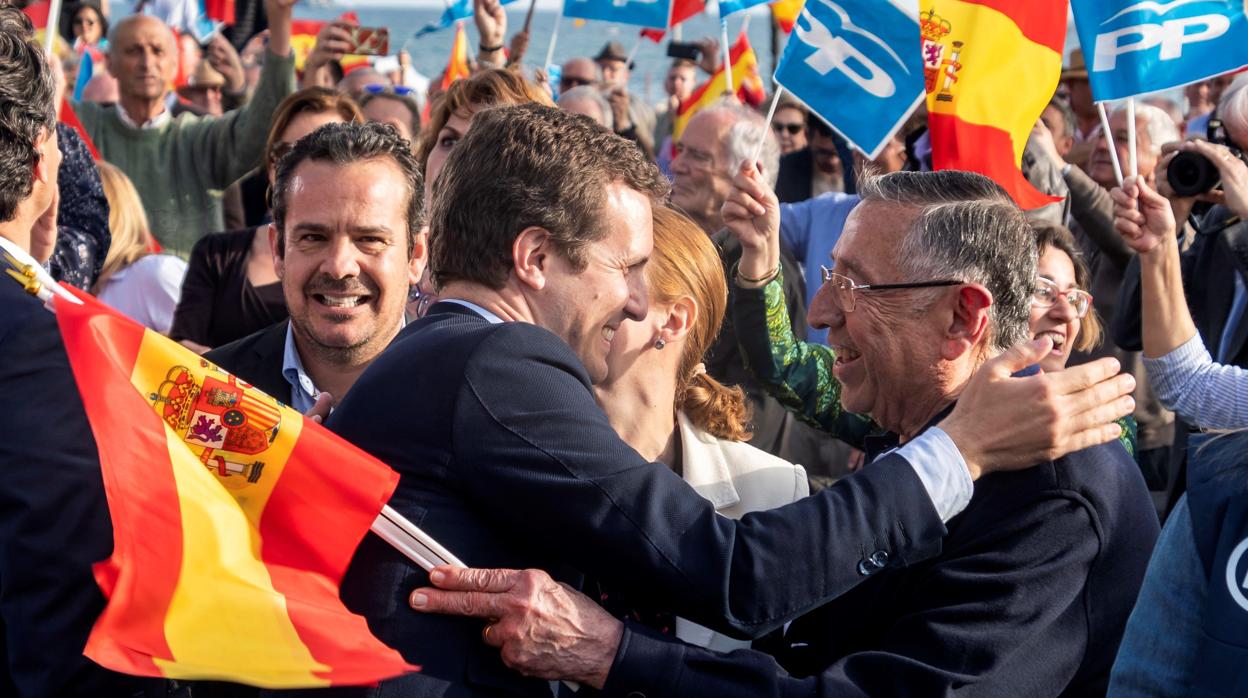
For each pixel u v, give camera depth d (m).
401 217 3.13
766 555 2.06
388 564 2.09
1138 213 3.82
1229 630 1.93
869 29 3.95
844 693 2.16
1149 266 3.85
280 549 2.06
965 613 2.20
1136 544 2.34
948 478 2.15
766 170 5.62
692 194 5.60
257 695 2.57
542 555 2.20
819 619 2.49
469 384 2.08
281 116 4.78
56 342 2.07
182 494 2.00
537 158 2.21
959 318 2.38
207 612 1.98
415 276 3.30
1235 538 1.97
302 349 3.29
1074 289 3.47
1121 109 5.82
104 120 6.41
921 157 5.39
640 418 2.88
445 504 2.09
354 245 3.08
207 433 2.06
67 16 11.57
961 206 2.38
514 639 2.05
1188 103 9.98
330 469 2.05
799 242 5.70
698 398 2.95
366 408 2.15
